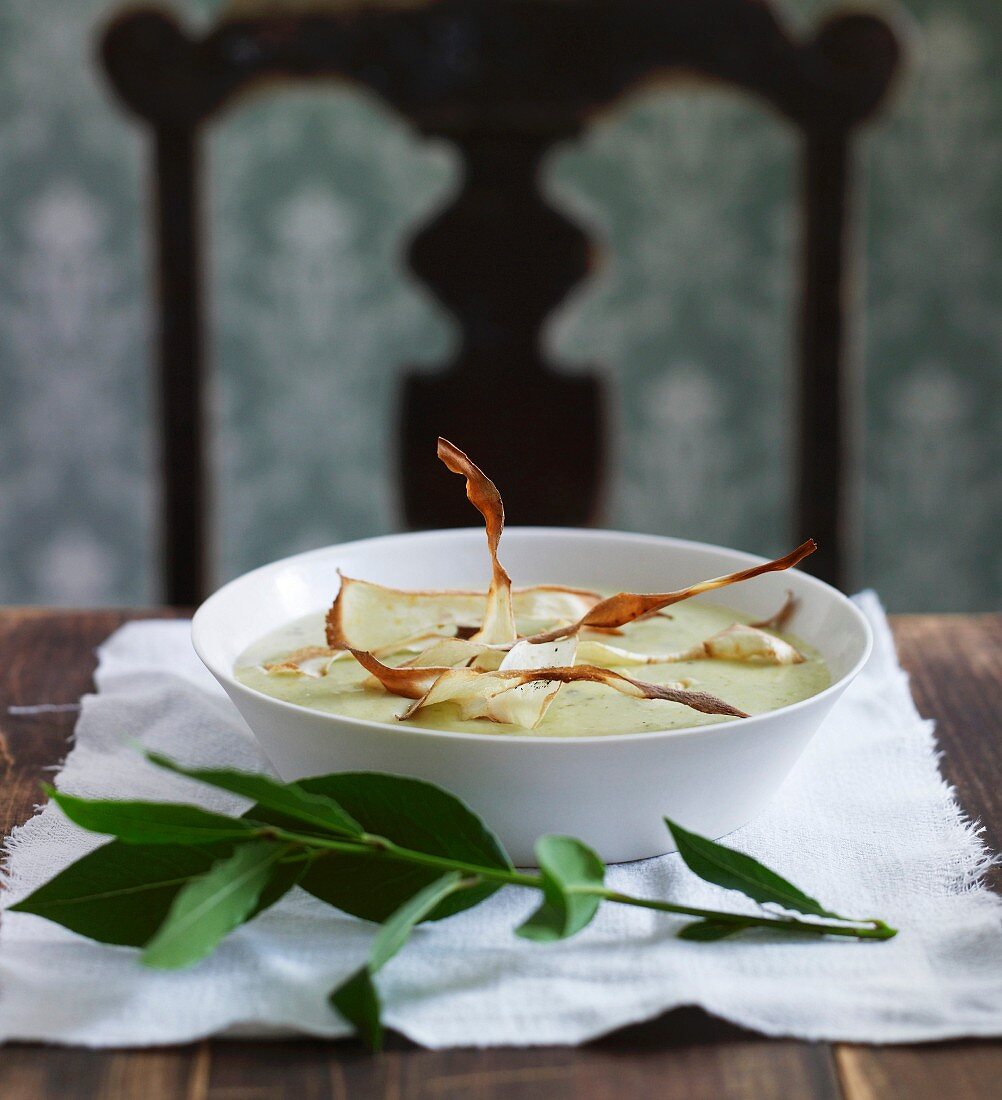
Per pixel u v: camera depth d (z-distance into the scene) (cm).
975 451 166
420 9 117
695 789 69
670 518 169
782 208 159
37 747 81
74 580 174
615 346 164
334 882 66
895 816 74
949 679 87
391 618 78
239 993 65
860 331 162
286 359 166
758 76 120
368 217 162
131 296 165
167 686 84
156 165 122
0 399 168
